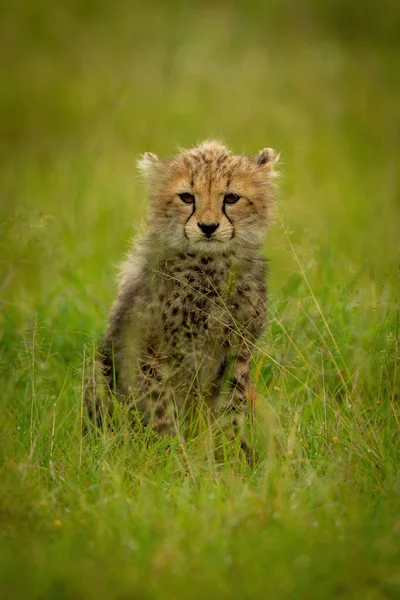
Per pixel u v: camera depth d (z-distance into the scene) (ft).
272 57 91.50
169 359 32.76
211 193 32.27
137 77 84.17
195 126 72.13
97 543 23.06
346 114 77.00
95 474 27.78
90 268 47.01
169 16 102.83
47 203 56.95
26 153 68.90
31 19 102.47
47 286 44.52
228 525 23.73
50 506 25.35
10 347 37.93
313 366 33.88
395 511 24.66
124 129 71.41
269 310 36.78
